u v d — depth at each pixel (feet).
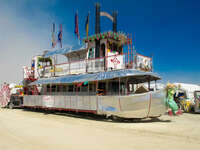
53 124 42.91
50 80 65.67
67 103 57.88
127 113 43.62
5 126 40.52
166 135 30.91
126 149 23.18
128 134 31.86
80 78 54.75
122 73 46.68
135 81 60.85
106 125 41.04
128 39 54.49
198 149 23.16
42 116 58.18
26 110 78.33
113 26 79.77
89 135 31.27
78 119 50.96
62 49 71.56
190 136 30.12
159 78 55.11
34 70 84.07
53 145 25.31
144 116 43.11
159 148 23.57
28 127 39.17
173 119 48.83
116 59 54.24
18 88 89.40
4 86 91.86
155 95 42.83
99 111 48.44
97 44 65.05
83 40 69.87
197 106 63.98
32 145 25.46
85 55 68.69
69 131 34.76
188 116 55.77
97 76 50.44
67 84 69.87
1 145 25.72
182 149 23.17
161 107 43.65
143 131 34.22
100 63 56.34
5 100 90.07
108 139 28.40
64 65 68.59
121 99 44.24
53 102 63.21
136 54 51.90
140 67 52.54
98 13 75.05
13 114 63.72
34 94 79.71
